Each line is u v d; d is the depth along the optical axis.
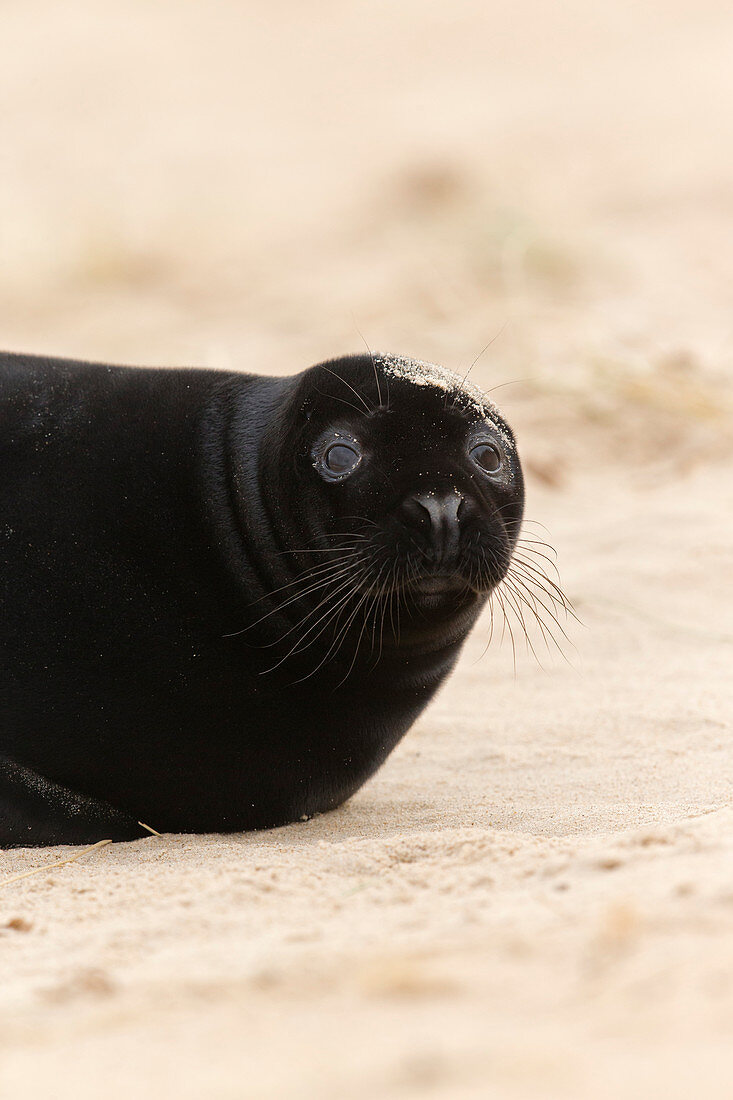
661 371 37.97
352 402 16.55
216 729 16.97
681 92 80.75
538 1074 7.18
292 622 16.89
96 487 17.39
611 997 8.38
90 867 15.51
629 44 96.44
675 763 19.00
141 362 47.03
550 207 57.69
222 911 12.29
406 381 16.64
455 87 94.25
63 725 16.89
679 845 12.23
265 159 82.06
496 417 17.62
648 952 9.05
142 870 14.70
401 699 17.84
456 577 15.95
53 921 12.68
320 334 47.00
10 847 17.25
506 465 17.28
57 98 103.00
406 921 11.05
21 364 18.73
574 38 100.69
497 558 16.16
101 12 124.69
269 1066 7.82
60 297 59.81
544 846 13.38
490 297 47.22
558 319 44.09
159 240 64.75
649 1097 6.79
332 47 110.19
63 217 68.31
